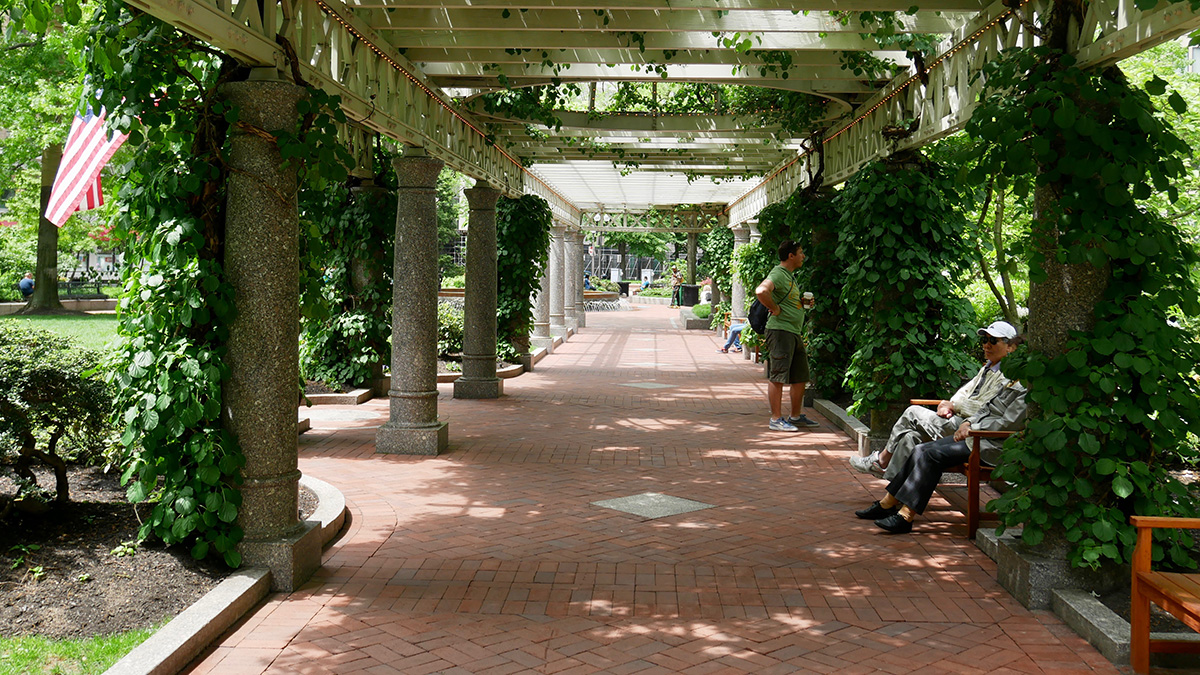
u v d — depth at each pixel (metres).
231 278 4.72
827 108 10.36
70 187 11.16
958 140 8.92
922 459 5.87
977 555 5.39
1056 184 4.43
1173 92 4.21
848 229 8.47
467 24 6.69
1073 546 4.46
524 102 10.27
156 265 4.59
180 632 3.80
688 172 15.76
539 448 8.82
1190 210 8.85
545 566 5.12
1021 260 4.57
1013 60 4.55
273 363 4.77
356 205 12.07
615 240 49.09
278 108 4.70
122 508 5.32
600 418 10.80
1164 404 4.16
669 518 6.20
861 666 3.78
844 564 5.20
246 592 4.34
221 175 4.76
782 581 4.89
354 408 11.33
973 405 6.18
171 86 4.59
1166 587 3.50
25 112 19.98
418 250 8.47
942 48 6.97
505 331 15.95
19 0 4.06
